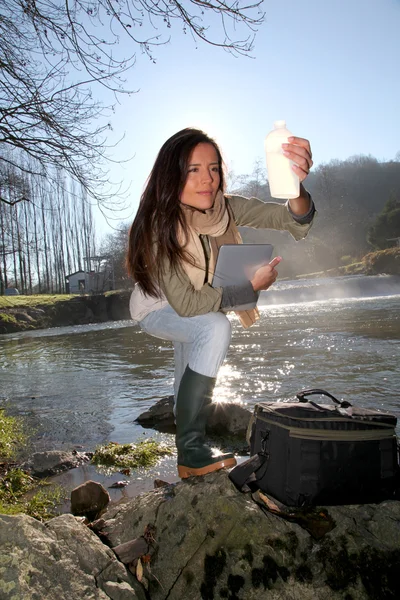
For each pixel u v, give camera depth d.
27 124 5.30
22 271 53.41
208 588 1.94
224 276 2.16
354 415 2.09
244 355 9.37
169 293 2.09
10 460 4.35
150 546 2.12
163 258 2.05
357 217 80.56
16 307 29.98
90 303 33.88
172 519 2.16
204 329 2.25
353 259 57.66
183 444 2.34
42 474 4.00
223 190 2.27
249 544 1.96
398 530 1.95
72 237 57.97
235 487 2.16
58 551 1.82
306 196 2.16
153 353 11.75
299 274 54.16
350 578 1.83
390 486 2.07
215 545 2.01
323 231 73.44
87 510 3.14
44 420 5.91
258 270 2.17
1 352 15.61
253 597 1.86
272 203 2.37
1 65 4.90
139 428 5.30
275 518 2.02
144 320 2.47
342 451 2.01
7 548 1.73
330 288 31.08
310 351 9.29
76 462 4.25
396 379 6.42
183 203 2.07
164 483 3.50
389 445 2.08
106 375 9.08
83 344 15.97
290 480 2.04
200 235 2.21
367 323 13.70
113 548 2.09
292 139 1.95
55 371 10.23
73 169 5.69
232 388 6.55
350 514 2.03
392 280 32.09
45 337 20.78
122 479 3.80
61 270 58.38
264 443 2.15
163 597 1.97
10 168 6.55
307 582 1.84
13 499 3.44
